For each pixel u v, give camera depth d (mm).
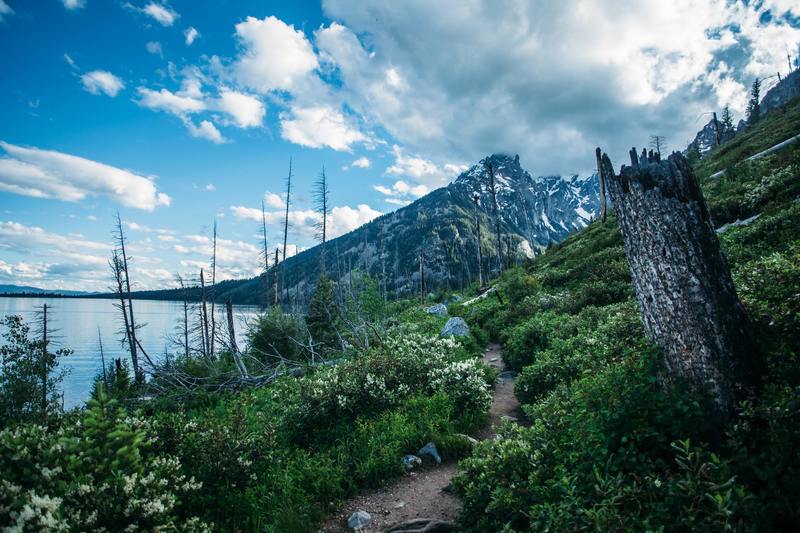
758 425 3293
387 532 5234
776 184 16438
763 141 31047
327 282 21297
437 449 7406
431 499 5980
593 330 10766
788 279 5121
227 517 5262
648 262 4355
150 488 4062
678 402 3465
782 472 2707
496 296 28266
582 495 3459
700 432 3502
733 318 3902
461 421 8453
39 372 10938
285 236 42500
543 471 4223
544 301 18781
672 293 4102
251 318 18984
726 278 4070
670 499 2855
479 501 4695
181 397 13016
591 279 19141
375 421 8078
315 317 20203
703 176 31875
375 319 17906
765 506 2496
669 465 3316
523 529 3857
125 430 4328
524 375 9594
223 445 5895
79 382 32531
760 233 12094
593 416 3932
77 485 3674
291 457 7047
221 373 14750
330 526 5586
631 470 3398
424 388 9664
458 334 18047
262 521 5289
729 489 2629
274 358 17344
